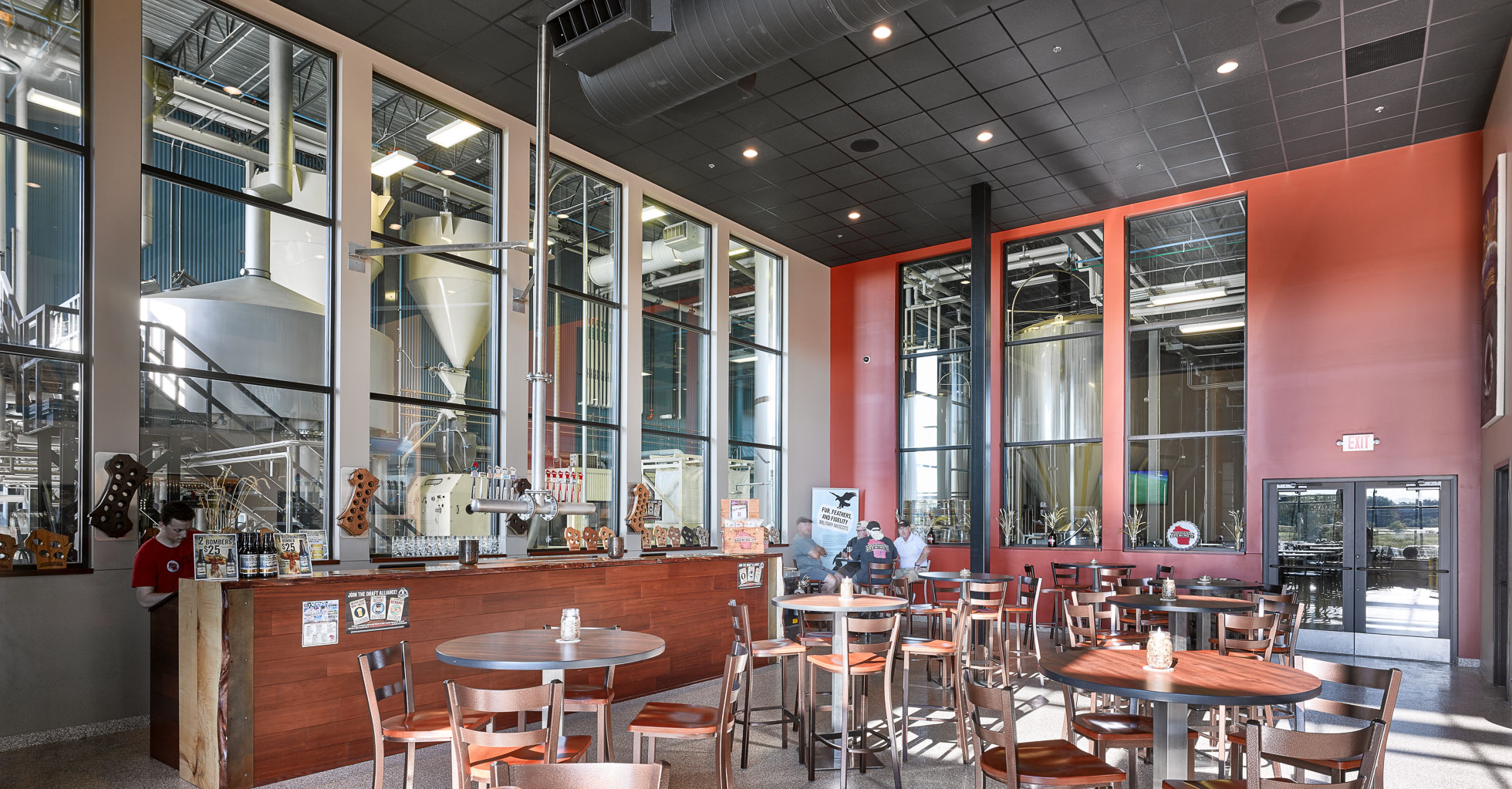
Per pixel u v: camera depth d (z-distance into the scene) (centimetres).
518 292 838
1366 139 882
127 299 575
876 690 719
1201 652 427
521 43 700
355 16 667
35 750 514
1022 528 1150
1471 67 729
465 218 812
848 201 1066
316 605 489
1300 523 943
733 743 561
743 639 522
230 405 636
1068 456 1125
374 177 743
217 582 459
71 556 548
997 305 1185
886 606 547
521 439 833
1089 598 649
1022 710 649
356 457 697
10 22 551
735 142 888
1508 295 717
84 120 570
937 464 1237
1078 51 701
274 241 673
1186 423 1029
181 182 621
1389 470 888
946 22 658
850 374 1311
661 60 579
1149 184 1006
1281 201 972
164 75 620
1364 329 914
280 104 678
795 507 1236
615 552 721
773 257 1249
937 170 964
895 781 462
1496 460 764
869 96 782
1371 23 659
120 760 498
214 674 454
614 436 960
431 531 755
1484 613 808
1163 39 684
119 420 566
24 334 540
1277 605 639
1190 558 1002
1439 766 512
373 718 387
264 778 459
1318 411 935
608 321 963
